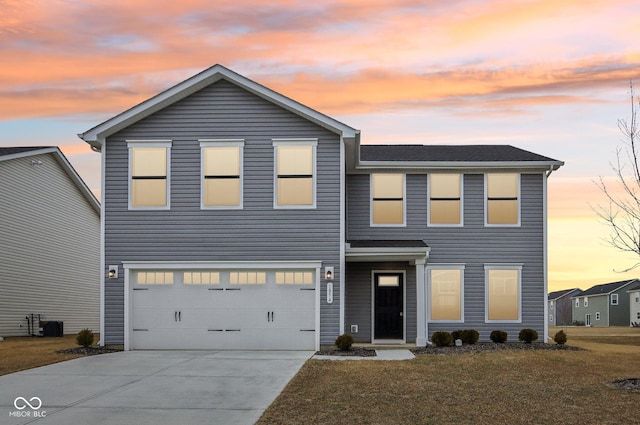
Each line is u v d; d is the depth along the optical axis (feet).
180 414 34.71
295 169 65.36
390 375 46.44
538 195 74.79
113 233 65.46
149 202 65.77
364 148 84.84
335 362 53.47
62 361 54.80
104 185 65.87
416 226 74.90
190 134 66.03
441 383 43.24
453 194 75.31
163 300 65.21
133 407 36.45
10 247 87.40
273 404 36.73
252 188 65.31
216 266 64.69
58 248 100.99
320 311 63.98
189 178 65.72
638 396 39.19
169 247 65.10
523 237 74.49
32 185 93.56
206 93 66.28
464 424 32.37
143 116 65.92
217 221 65.16
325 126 64.80
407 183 75.46
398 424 32.32
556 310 295.89
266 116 65.77
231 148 65.87
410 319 72.49
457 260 74.33
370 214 75.15
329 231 64.54
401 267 73.05
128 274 65.10
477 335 67.77
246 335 64.34
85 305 110.32
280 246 64.64
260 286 64.75
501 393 39.93
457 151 81.76
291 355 59.16
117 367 51.19
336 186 64.69
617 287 243.19
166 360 55.42
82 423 32.99
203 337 64.64
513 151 81.25
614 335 111.55
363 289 73.10
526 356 56.24
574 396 39.17
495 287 74.28
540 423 32.63
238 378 45.65
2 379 45.68
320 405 36.40
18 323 89.15
